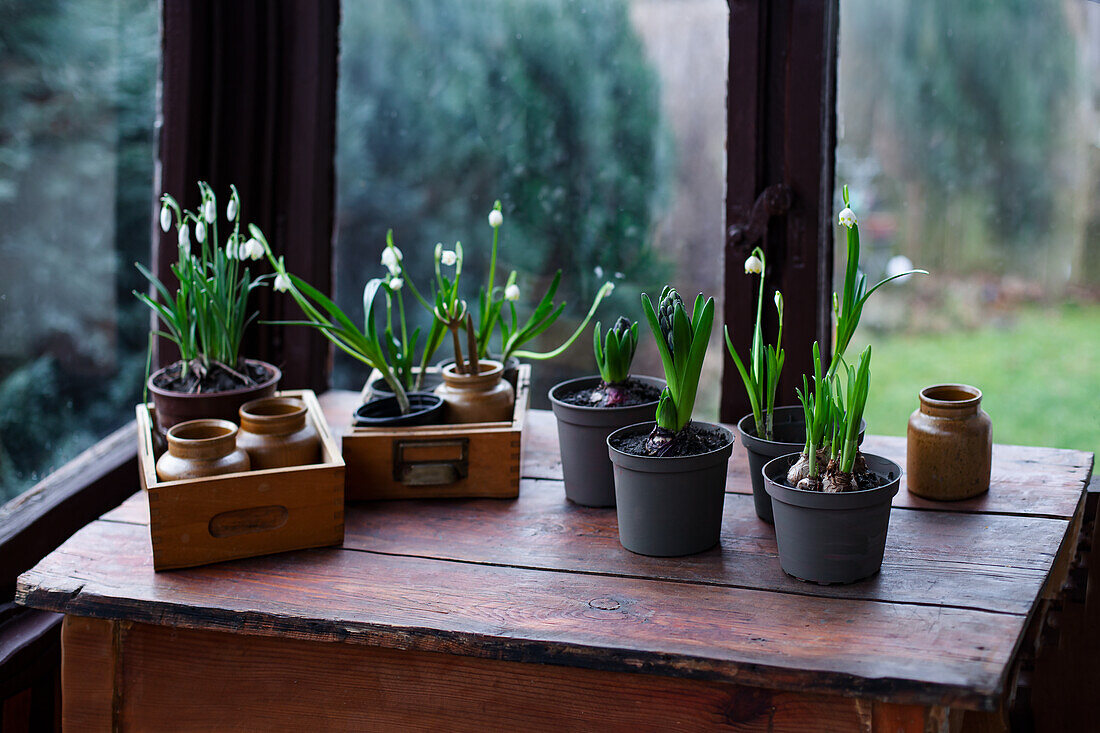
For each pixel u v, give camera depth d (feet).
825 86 5.36
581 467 4.49
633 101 6.09
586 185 6.28
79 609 3.74
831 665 3.13
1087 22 6.45
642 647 3.29
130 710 3.91
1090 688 5.29
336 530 4.14
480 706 3.64
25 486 5.45
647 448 4.01
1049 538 4.02
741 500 4.61
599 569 3.91
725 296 5.68
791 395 5.68
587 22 6.08
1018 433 7.05
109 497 5.46
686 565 3.93
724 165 5.58
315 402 4.95
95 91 5.78
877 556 3.71
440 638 3.45
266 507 4.04
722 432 4.21
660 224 6.19
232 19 5.88
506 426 4.66
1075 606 5.27
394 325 6.64
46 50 5.49
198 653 3.86
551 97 6.23
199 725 3.89
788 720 3.31
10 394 5.35
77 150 5.71
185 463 3.97
